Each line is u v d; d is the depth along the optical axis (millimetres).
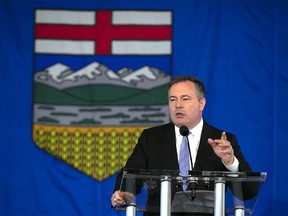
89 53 15516
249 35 15492
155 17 15602
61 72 15438
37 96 15344
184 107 10336
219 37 15508
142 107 15359
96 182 15141
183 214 9602
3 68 15375
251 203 9445
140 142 10594
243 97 15344
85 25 15602
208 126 10602
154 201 9312
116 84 15430
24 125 15258
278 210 15023
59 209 15039
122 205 9352
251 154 15172
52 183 15125
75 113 15344
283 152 15195
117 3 15633
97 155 15227
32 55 15461
